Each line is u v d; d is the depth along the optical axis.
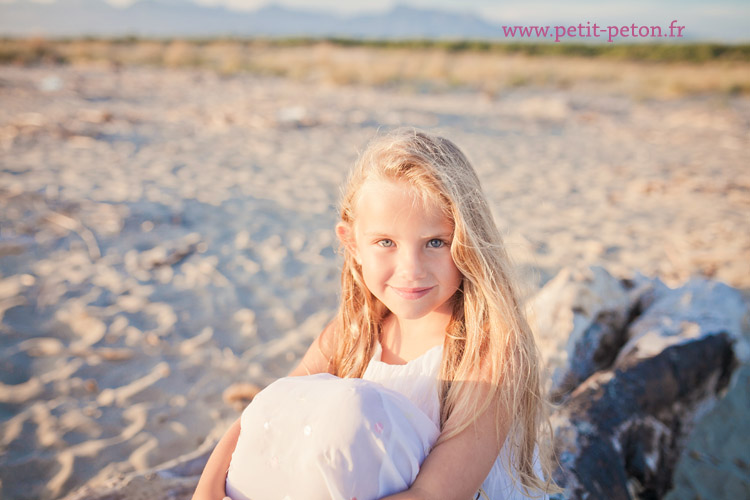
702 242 5.09
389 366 1.32
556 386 2.28
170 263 4.31
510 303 1.24
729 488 2.44
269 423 1.06
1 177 6.04
